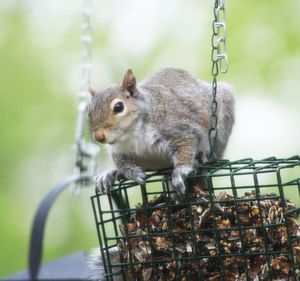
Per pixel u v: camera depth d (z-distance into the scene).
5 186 17.91
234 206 8.75
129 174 9.51
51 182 18.00
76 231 17.56
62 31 18.67
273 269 8.58
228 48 17.25
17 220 17.56
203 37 17.52
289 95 16.95
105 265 9.34
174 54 17.56
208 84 11.02
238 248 8.67
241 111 16.78
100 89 9.88
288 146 16.42
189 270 8.82
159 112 9.98
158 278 8.91
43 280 10.82
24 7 18.94
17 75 18.41
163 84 10.40
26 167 18.06
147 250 9.01
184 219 8.91
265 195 8.89
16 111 18.16
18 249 17.08
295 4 17.55
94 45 18.05
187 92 10.41
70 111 18.03
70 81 18.30
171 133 9.92
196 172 9.23
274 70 17.09
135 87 9.78
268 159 9.20
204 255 8.76
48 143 18.03
